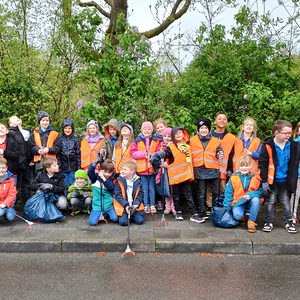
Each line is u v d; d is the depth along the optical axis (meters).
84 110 6.79
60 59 7.56
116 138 6.27
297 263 4.06
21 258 4.23
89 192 5.79
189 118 6.67
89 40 7.15
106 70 7.09
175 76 8.12
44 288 3.43
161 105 6.93
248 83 7.06
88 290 3.38
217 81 6.89
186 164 5.42
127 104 6.72
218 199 5.33
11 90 7.11
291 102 6.43
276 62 7.51
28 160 6.14
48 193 5.42
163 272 3.81
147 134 5.91
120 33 7.55
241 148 5.66
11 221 5.43
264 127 6.68
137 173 5.95
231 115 6.91
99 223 5.33
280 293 3.32
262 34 7.62
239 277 3.67
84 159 6.24
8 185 5.32
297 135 5.61
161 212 6.01
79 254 4.37
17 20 7.35
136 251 4.43
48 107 7.36
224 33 7.69
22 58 7.24
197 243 4.42
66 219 5.56
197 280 3.61
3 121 6.88
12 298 3.23
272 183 4.86
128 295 3.29
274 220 5.45
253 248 4.38
